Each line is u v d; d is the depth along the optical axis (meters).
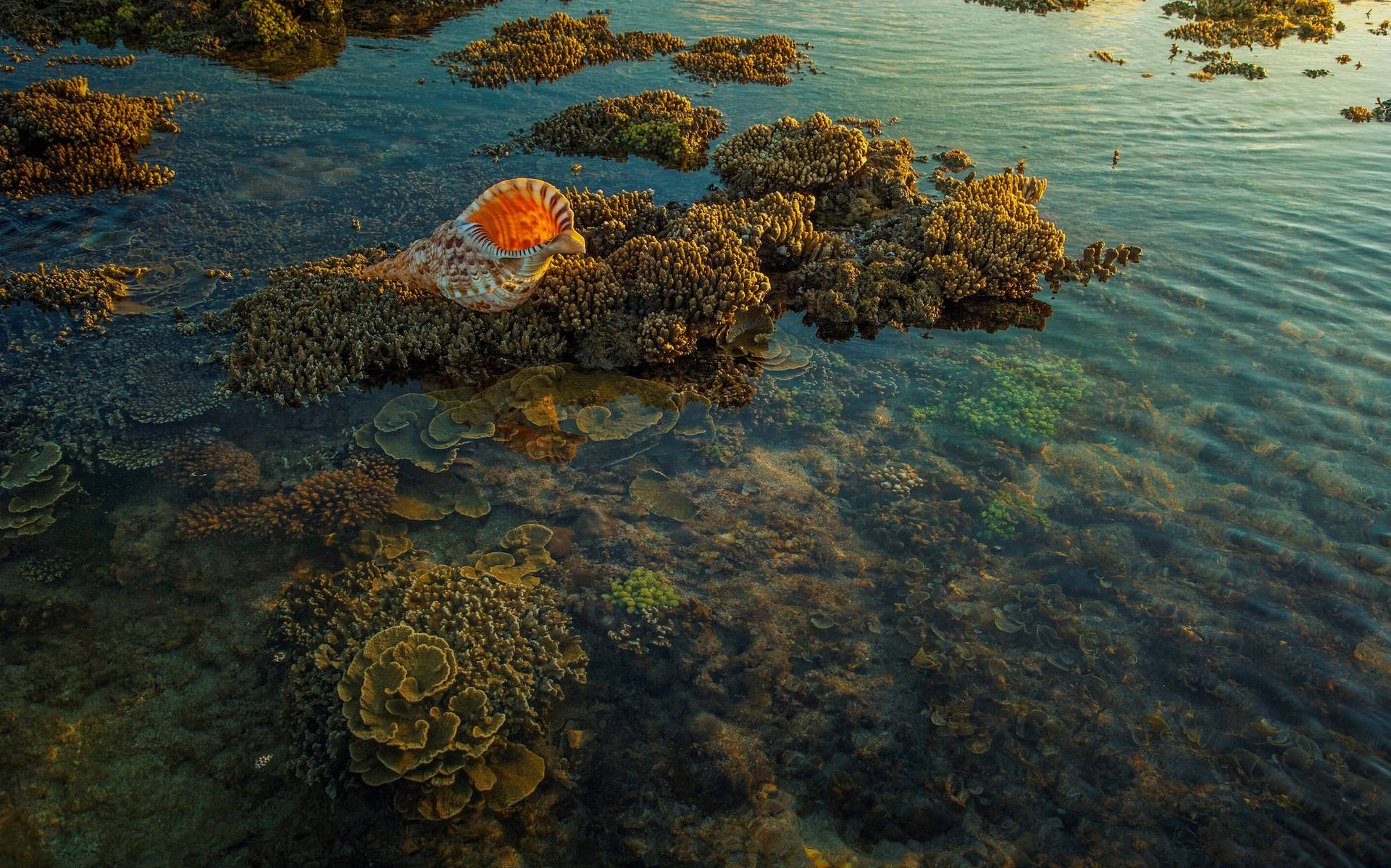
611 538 6.05
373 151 11.42
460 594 5.43
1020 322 8.91
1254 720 4.91
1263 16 21.72
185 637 5.11
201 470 6.19
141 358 7.22
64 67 13.22
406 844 4.21
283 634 5.18
